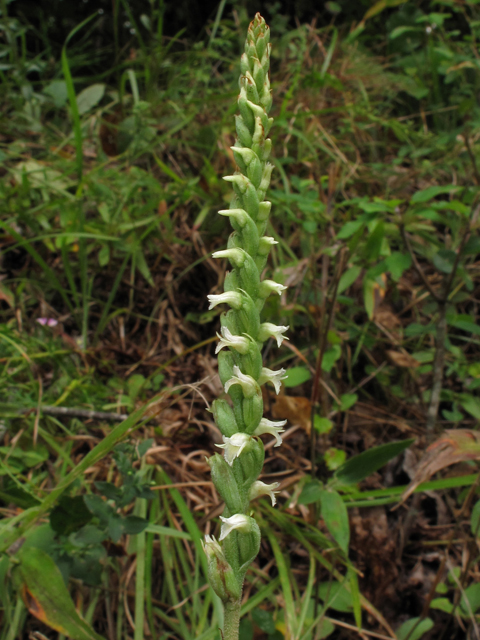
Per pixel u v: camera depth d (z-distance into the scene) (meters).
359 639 0.19
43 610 0.15
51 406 0.21
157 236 0.29
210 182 0.29
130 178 0.30
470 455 0.16
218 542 0.09
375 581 0.20
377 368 0.26
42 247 0.29
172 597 0.19
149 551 0.18
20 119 0.34
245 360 0.09
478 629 0.18
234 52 0.41
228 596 0.09
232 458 0.09
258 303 0.09
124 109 0.34
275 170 0.31
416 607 0.20
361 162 0.34
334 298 0.19
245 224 0.09
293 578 0.19
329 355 0.22
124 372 0.27
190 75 0.35
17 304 0.27
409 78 0.37
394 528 0.21
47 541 0.17
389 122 0.33
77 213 0.26
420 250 0.27
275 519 0.20
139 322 0.28
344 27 0.43
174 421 0.24
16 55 0.37
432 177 0.32
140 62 0.37
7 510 0.19
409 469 0.22
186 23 0.46
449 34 0.34
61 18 0.46
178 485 0.20
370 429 0.25
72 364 0.25
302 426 0.21
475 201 0.23
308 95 0.34
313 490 0.17
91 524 0.17
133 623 0.19
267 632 0.16
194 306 0.29
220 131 0.31
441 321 0.22
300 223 0.26
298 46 0.38
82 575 0.16
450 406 0.26
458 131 0.31
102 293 0.29
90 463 0.14
